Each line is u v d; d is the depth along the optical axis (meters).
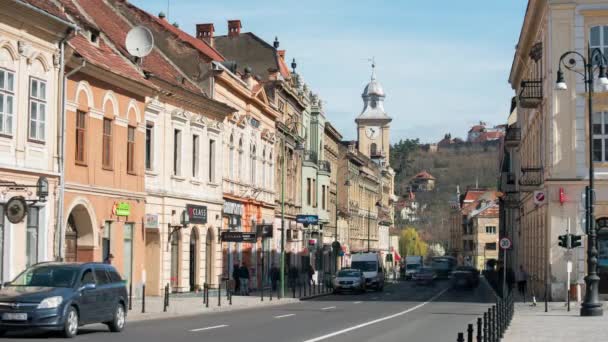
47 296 20.28
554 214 44.31
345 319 30.27
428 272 85.75
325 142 87.94
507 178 75.25
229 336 21.84
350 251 103.75
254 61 69.25
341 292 61.28
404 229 174.88
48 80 30.73
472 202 174.88
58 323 20.27
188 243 45.06
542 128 48.91
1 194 27.77
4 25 27.83
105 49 38.56
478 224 155.12
